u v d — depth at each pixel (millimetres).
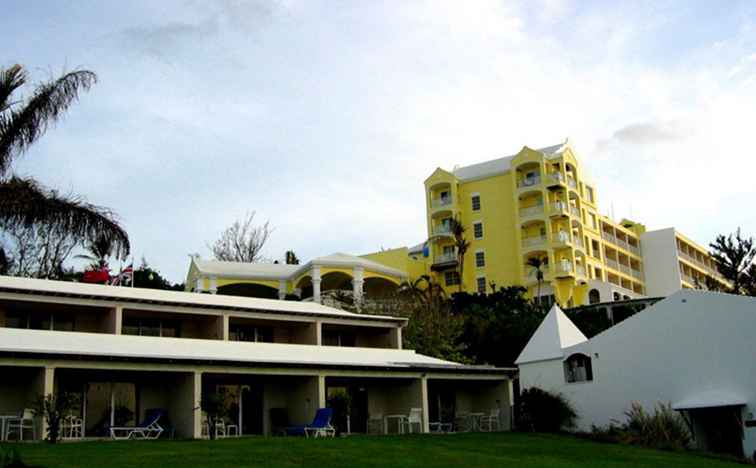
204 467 18891
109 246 28141
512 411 37062
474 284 75625
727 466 25750
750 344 30516
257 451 22016
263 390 32375
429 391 37906
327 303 58125
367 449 23938
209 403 27359
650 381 33125
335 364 31016
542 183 73562
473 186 78188
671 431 31188
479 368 36250
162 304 32125
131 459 19312
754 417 29859
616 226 86750
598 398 34531
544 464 23656
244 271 63844
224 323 33656
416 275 75750
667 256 91750
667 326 33062
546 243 72438
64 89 27438
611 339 34656
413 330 48844
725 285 63125
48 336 27953
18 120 26781
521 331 51656
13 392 26688
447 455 24016
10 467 15195
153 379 30016
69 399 24266
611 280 83250
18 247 47469
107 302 30797
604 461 25219
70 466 17703
